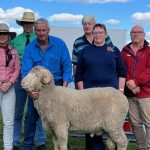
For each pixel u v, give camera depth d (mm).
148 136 7242
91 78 6688
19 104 7895
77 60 7531
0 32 6816
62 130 6195
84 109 6195
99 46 6707
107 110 6242
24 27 7938
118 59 6832
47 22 6816
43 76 6109
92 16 7660
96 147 6855
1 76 6898
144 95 7184
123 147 6363
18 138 7945
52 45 6965
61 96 6215
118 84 6840
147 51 7156
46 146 8328
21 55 7875
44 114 6309
